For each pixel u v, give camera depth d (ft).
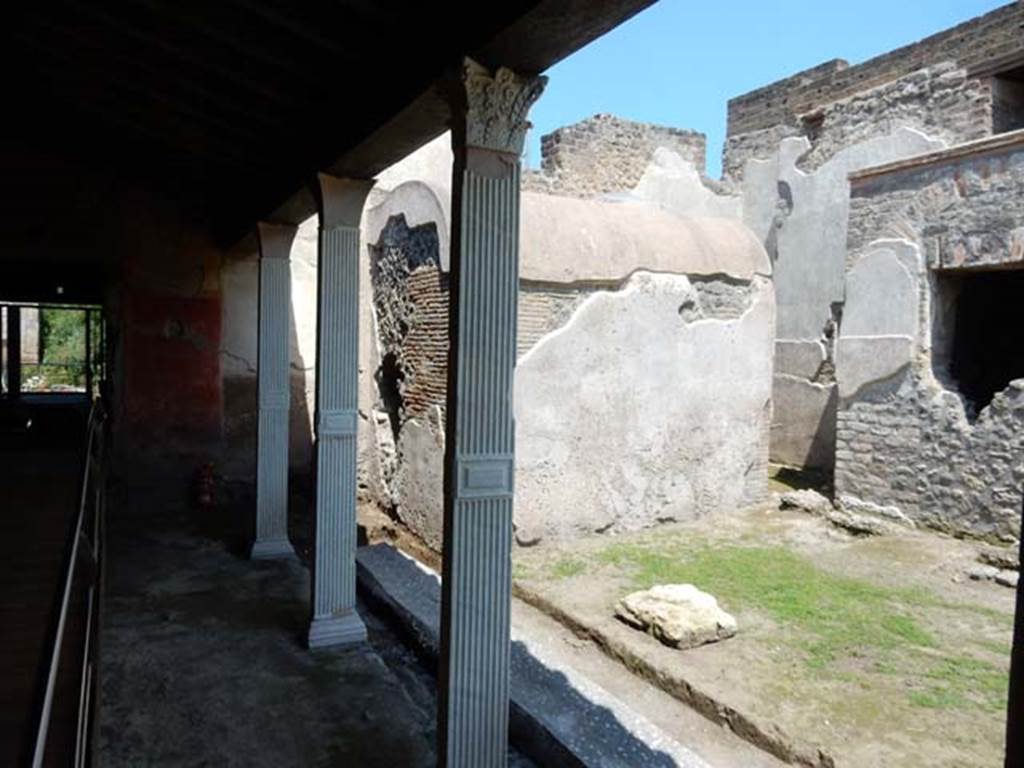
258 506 20.62
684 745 12.32
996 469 23.27
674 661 15.17
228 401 26.04
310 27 10.34
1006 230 23.43
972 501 23.93
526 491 22.90
